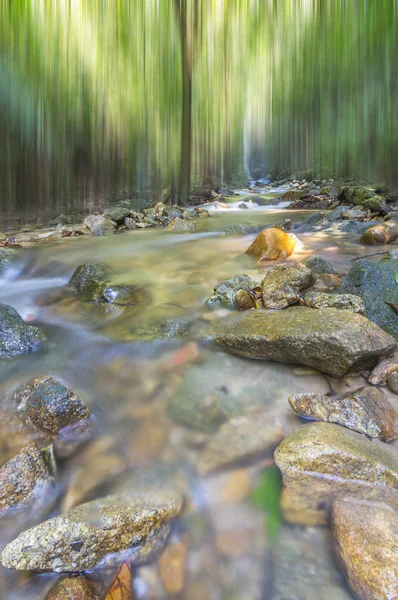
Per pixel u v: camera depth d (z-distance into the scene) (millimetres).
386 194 10094
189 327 3545
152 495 1883
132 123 10734
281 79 14312
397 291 3586
